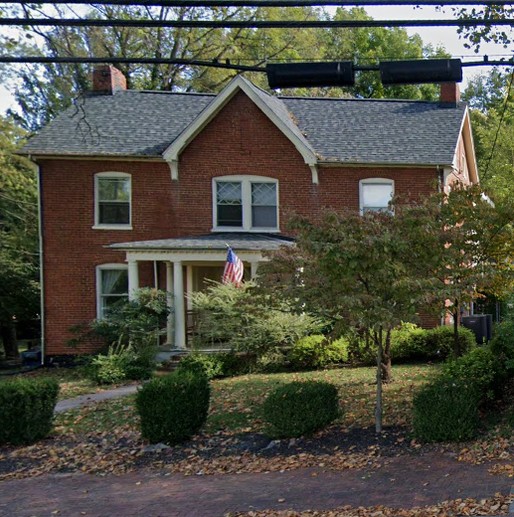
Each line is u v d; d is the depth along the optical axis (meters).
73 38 10.40
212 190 18.44
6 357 26.06
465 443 7.41
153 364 15.26
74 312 18.09
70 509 6.17
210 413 10.19
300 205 18.33
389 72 7.14
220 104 18.22
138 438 9.12
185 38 24.94
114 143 18.53
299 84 7.25
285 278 8.80
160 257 16.73
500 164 27.17
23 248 22.33
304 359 14.77
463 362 9.42
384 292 8.01
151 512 5.86
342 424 8.90
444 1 6.43
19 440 9.15
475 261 9.75
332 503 5.68
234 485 6.64
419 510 5.20
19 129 22.27
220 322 14.86
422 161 17.97
